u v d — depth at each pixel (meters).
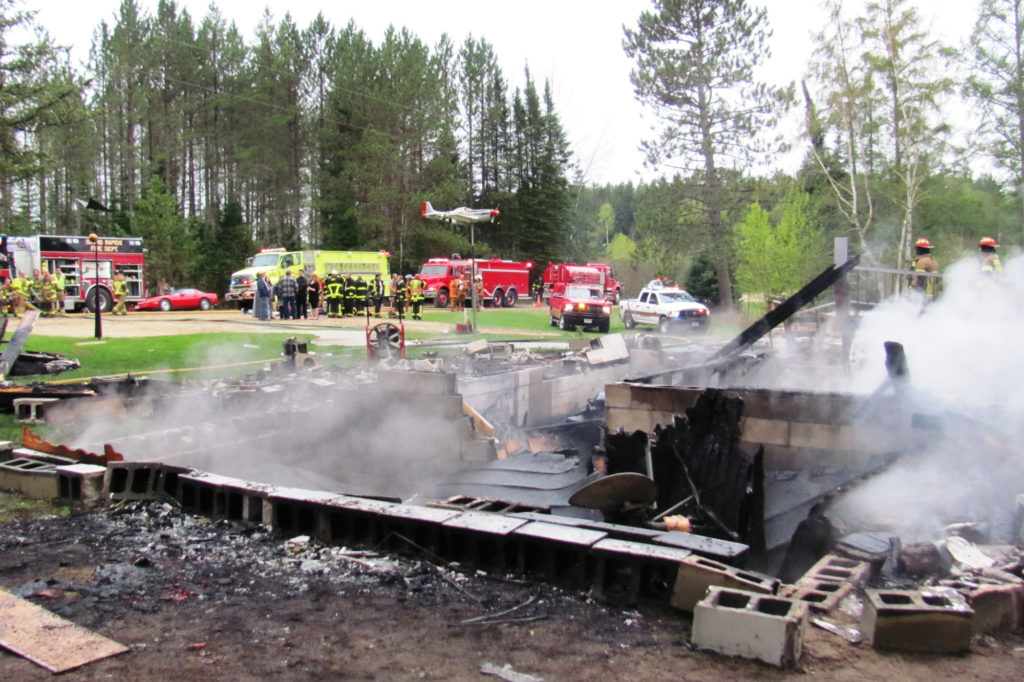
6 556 4.65
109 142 60.19
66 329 21.06
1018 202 32.22
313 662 3.34
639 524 5.41
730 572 3.79
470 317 31.92
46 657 3.30
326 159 58.62
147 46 55.53
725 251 40.81
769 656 3.31
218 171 61.22
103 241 31.25
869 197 31.91
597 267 48.25
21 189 59.22
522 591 4.20
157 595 4.08
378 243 52.66
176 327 22.39
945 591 3.80
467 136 65.25
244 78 56.28
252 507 5.38
